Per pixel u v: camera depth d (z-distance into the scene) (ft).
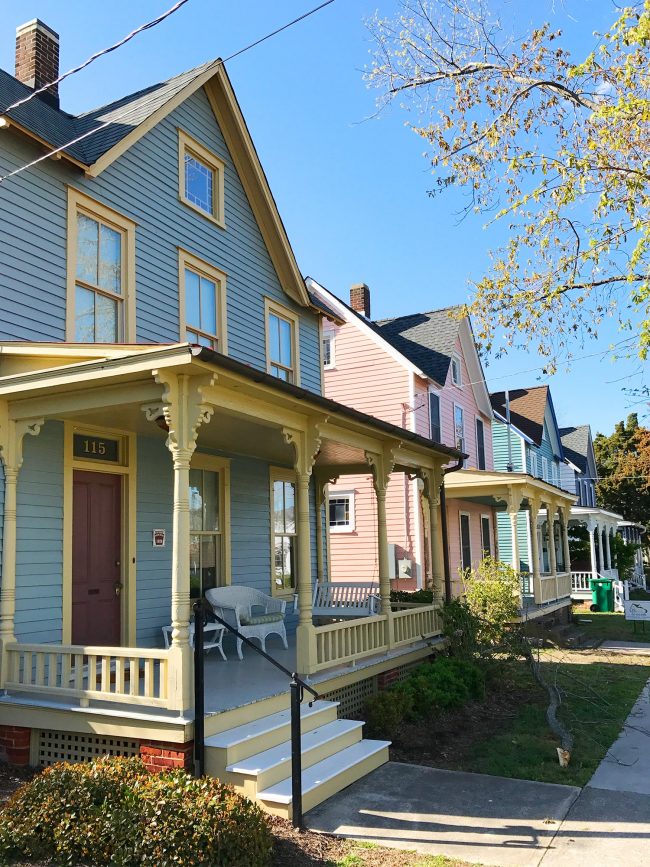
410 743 25.61
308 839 17.02
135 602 28.73
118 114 33.17
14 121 24.34
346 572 62.90
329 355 67.46
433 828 17.69
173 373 20.25
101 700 20.76
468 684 31.96
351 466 42.93
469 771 22.36
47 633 24.66
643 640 54.85
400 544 61.31
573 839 16.94
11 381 22.16
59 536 25.55
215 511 35.78
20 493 24.25
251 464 38.65
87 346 21.62
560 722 28.45
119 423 27.12
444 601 38.91
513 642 35.60
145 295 31.07
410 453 37.06
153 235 32.01
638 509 127.54
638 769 22.57
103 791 16.34
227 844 14.75
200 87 36.47
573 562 101.30
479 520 76.28
